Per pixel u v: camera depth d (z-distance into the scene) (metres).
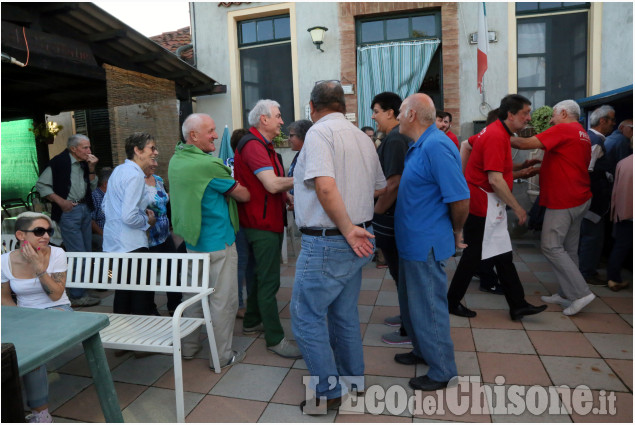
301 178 2.26
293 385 2.61
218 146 7.36
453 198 2.26
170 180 2.81
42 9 3.96
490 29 6.28
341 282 2.26
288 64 7.09
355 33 6.75
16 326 1.78
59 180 4.16
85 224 4.43
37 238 2.40
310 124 3.52
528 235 6.14
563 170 3.38
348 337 2.41
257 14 7.02
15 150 7.80
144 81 5.45
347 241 2.17
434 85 6.71
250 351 3.07
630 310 3.54
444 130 4.16
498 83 6.32
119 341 2.37
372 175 2.32
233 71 7.20
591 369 2.65
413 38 6.62
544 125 5.59
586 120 5.71
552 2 6.17
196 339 2.98
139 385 2.66
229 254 2.82
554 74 6.29
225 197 2.82
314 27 6.58
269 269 2.94
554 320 3.39
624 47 5.91
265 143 2.93
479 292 4.11
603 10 5.95
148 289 2.82
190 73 6.07
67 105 7.05
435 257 2.36
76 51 4.27
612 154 4.59
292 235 5.60
